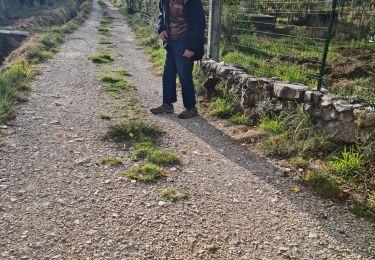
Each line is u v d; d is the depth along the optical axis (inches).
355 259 100.9
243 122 197.9
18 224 107.5
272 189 135.9
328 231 112.8
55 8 1389.0
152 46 485.4
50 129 180.4
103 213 115.2
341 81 265.0
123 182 134.3
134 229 108.3
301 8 534.3
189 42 191.3
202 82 256.4
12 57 473.7
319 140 163.5
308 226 114.9
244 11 456.8
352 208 124.7
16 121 187.5
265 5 537.6
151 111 213.3
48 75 293.0
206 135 183.8
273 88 196.2
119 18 1082.1
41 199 120.9
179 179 139.4
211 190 133.1
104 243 101.7
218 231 110.1
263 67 285.3
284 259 99.7
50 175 136.7
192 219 115.0
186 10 188.2
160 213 117.0
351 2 488.4
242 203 125.9
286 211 122.5
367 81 259.8
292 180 143.0
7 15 1170.6
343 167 143.9
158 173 140.7
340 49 413.4
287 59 340.5
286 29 534.0
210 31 277.3
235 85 223.0
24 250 97.2
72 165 145.3
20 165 142.7
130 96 245.6
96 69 331.0
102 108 217.8
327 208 125.2
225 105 216.1
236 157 161.0
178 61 197.8
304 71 280.5
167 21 194.2
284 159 159.0
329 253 102.9
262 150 166.7
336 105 163.2
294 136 170.2
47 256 95.6
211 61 260.2
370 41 452.1
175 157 154.0
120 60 387.9
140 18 863.1
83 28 727.1
